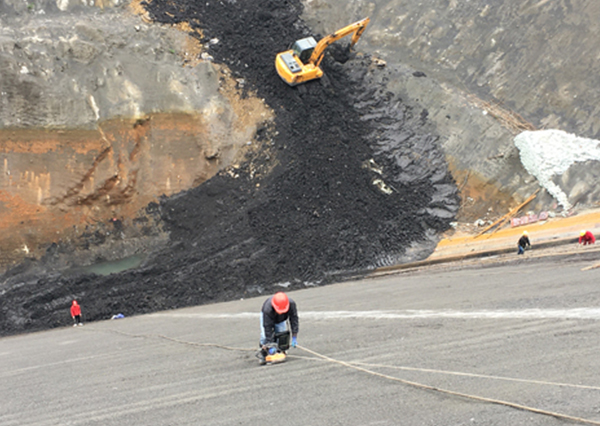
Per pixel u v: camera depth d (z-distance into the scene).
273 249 25.31
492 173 27.30
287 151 28.42
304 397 6.69
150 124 27.47
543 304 10.55
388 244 25.91
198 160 28.05
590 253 18.75
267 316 8.56
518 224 25.41
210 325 15.38
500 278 16.72
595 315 8.85
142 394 8.02
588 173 25.75
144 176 27.16
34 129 24.95
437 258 24.44
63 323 22.44
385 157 28.70
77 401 8.23
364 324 11.49
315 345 9.80
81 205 25.75
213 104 28.94
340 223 26.44
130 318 21.66
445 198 27.39
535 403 5.52
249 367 8.79
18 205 24.56
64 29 27.61
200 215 26.97
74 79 26.33
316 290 21.95
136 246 26.23
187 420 6.46
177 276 24.64
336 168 27.83
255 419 6.14
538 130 27.91
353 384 6.96
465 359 7.43
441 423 5.33
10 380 10.91
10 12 27.52
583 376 6.10
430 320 10.73
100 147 25.91
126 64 28.12
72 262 25.16
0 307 23.08
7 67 24.89
